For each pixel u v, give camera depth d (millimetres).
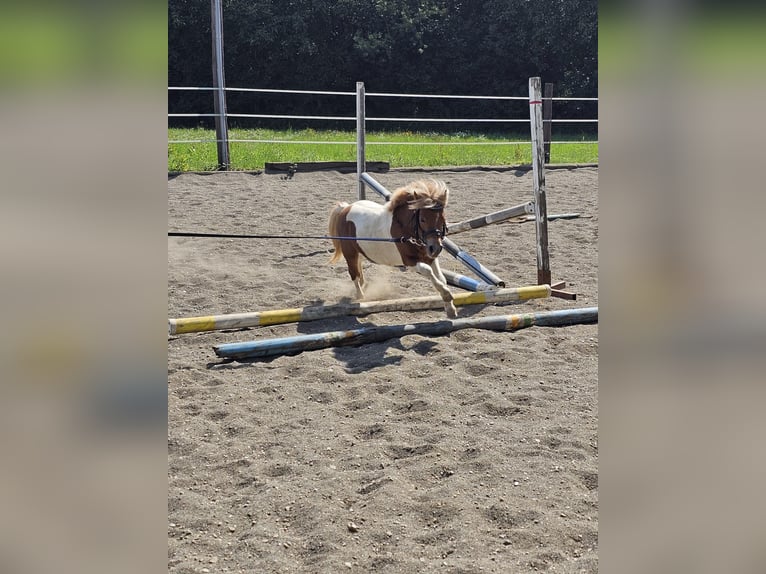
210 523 3113
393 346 5230
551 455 3641
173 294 6477
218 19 12312
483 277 6441
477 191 11086
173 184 11180
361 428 4000
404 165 13570
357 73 29922
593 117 28375
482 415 4133
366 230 5918
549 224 9180
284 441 3861
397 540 2949
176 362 4988
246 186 11125
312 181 11570
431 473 3482
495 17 29609
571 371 4770
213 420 4152
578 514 3119
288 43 27938
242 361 5012
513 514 3092
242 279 6910
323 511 3145
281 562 2816
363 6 29172
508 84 29859
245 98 28625
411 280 6996
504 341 5332
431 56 30188
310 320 5711
